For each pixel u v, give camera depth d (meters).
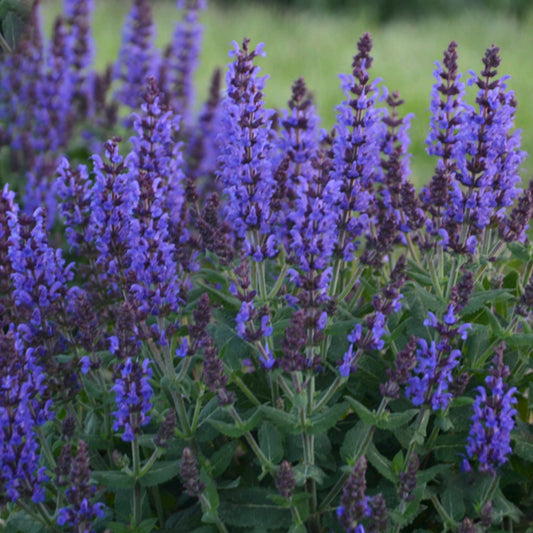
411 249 7.13
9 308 5.85
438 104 6.67
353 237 6.56
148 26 12.27
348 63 28.91
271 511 5.55
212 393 6.15
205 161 10.18
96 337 5.93
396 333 6.10
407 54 29.98
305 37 32.84
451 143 6.65
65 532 5.48
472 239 6.18
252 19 35.19
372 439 5.92
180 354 5.70
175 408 6.29
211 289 6.37
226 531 5.49
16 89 10.88
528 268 6.83
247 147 5.97
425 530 5.54
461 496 5.52
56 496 6.09
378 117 6.64
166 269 5.67
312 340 5.33
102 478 5.43
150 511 5.98
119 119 11.72
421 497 5.29
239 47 6.23
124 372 5.24
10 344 5.08
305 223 5.32
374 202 7.12
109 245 5.89
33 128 10.99
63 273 6.15
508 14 39.03
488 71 6.06
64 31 11.38
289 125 6.90
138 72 12.13
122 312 5.32
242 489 5.73
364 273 7.49
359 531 4.66
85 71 12.27
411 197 6.47
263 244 6.23
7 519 5.68
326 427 5.28
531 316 6.53
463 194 6.25
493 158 6.07
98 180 5.77
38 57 10.99
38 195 9.48
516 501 6.16
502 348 5.26
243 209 6.05
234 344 6.20
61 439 6.09
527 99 23.53
